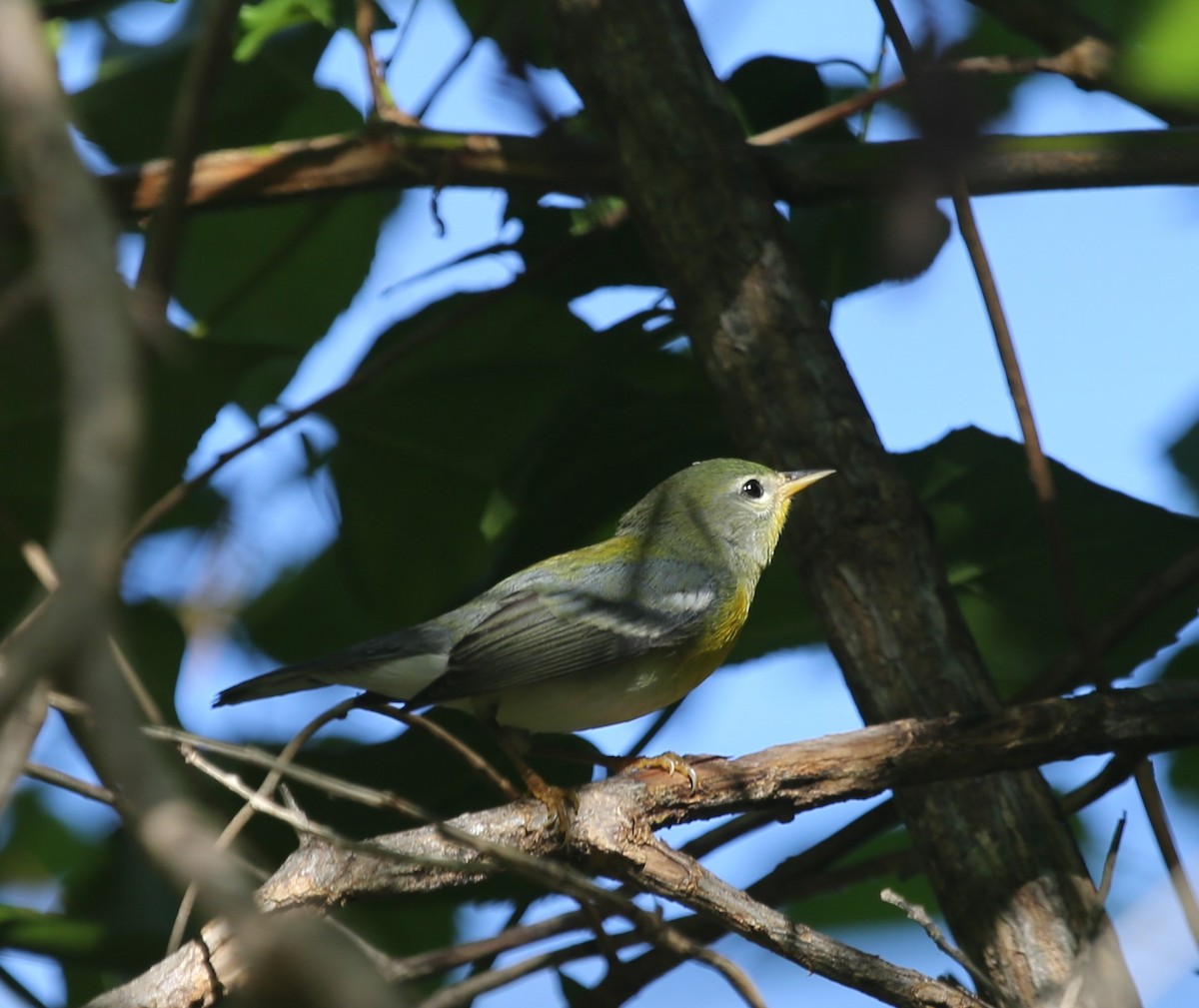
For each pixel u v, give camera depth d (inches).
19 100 104.6
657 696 410.3
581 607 399.2
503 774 422.6
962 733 293.9
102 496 92.7
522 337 435.5
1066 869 301.0
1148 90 234.8
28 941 324.2
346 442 439.5
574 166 367.9
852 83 449.1
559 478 422.6
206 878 96.9
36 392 381.4
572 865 296.0
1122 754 302.5
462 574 447.8
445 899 370.0
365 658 395.5
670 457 435.2
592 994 341.1
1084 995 284.5
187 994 237.9
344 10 399.2
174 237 317.1
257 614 458.3
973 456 394.9
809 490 325.7
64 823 457.4
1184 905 248.5
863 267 413.1
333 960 98.9
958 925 304.0
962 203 320.8
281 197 366.9
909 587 318.0
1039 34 369.7
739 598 424.2
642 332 403.5
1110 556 392.8
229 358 409.7
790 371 332.5
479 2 422.3
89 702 96.7
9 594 411.5
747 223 342.0
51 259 99.7
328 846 268.8
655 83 350.0
